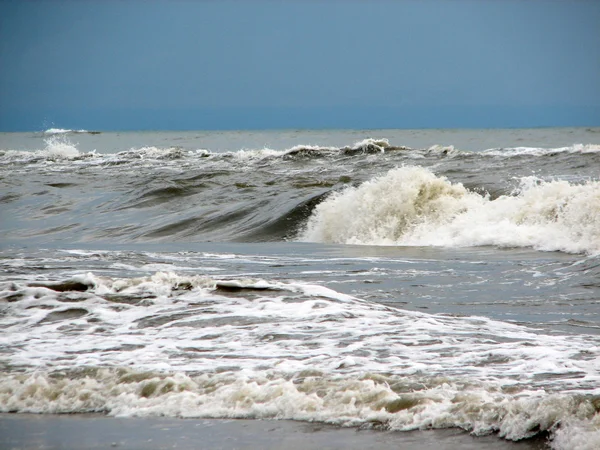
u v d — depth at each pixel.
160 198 82.44
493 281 35.88
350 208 61.62
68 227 71.38
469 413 17.05
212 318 27.80
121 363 22.45
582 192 51.28
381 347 23.70
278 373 20.86
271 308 29.09
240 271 40.06
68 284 32.44
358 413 17.55
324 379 19.94
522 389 18.89
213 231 65.94
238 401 18.55
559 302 30.81
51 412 18.53
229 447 15.88
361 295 32.91
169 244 57.66
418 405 17.73
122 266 41.66
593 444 14.85
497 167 87.69
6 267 40.84
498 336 25.00
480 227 53.00
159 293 31.34
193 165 113.94
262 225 65.69
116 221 72.75
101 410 18.56
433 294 33.03
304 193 74.50
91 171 111.50
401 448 15.55
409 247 51.44
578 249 45.16
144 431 16.95
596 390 18.61
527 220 52.62
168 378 20.06
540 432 15.92
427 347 23.62
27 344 25.00
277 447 15.81
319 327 26.36
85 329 26.88
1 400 19.31
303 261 44.16
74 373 21.11
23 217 77.81
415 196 59.72
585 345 23.58
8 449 16.02
